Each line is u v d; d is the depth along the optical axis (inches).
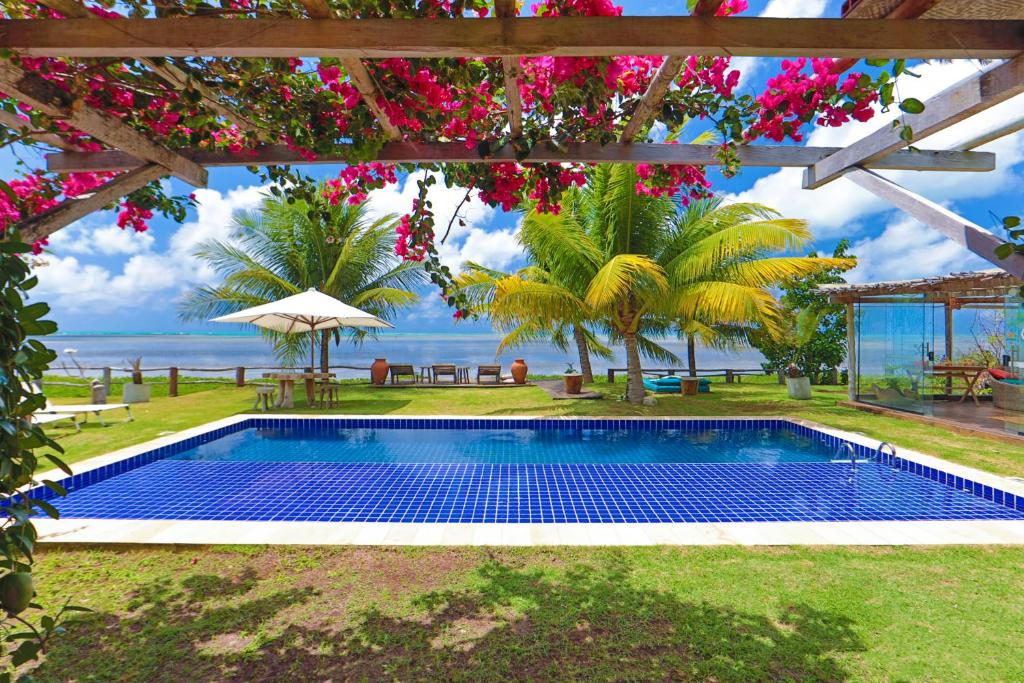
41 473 213.0
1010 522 161.3
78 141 150.6
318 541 145.0
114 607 112.3
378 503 200.4
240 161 156.2
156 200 163.0
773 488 219.6
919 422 344.2
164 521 159.3
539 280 491.2
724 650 95.8
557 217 427.5
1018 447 267.4
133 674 90.5
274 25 83.0
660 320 594.6
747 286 419.2
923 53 86.0
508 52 84.5
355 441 329.1
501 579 123.6
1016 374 320.5
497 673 90.2
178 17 83.0
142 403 458.6
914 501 200.5
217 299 613.0
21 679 54.1
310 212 171.2
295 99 126.8
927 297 356.2
